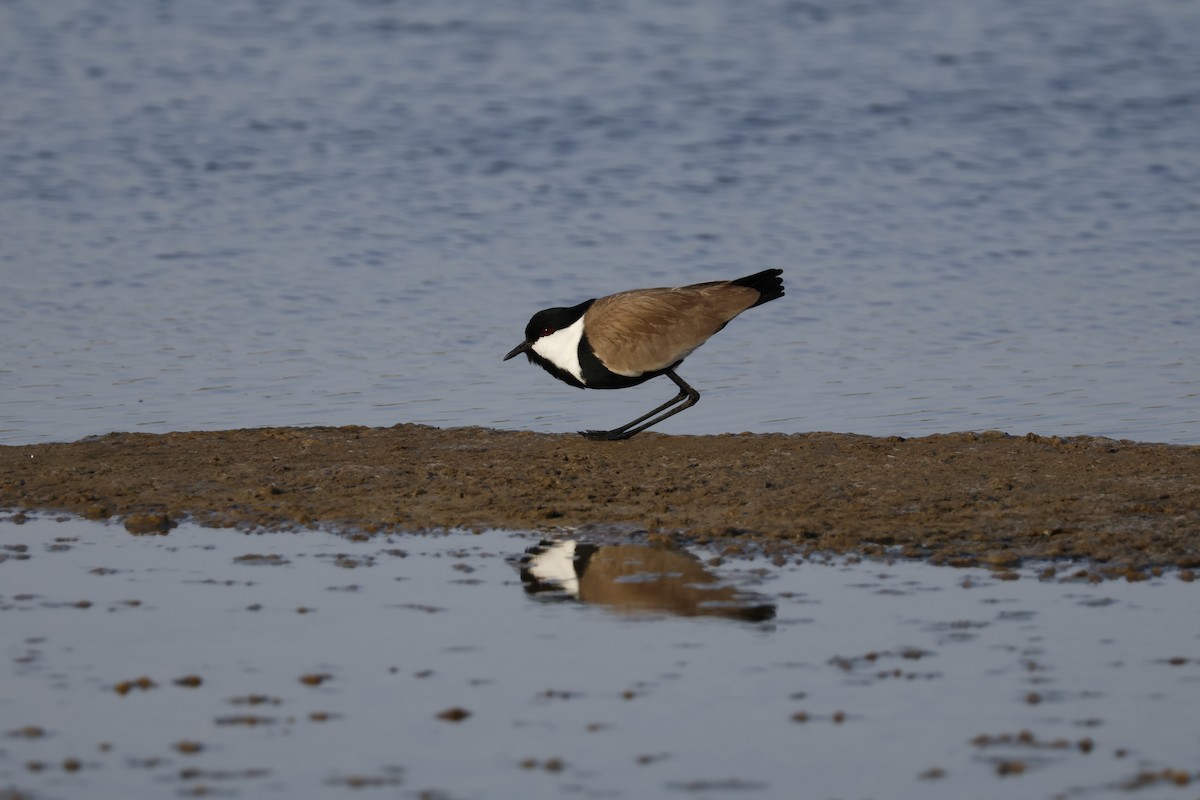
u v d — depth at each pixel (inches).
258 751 321.1
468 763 315.6
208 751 321.1
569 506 490.6
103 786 306.3
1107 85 1251.2
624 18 1471.5
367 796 302.4
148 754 319.6
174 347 731.4
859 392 668.7
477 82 1270.9
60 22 1453.0
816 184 1039.0
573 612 398.9
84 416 631.2
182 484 517.7
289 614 398.3
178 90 1244.5
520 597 410.0
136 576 428.1
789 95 1237.7
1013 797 301.9
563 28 1440.7
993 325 769.6
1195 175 1044.5
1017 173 1055.6
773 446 558.6
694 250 901.2
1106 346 732.0
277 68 1312.7
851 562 435.2
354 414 639.1
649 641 378.3
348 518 482.3
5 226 930.1
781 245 911.7
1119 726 331.3
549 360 579.2
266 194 1009.5
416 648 374.9
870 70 1300.4
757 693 347.9
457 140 1130.0
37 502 500.1
